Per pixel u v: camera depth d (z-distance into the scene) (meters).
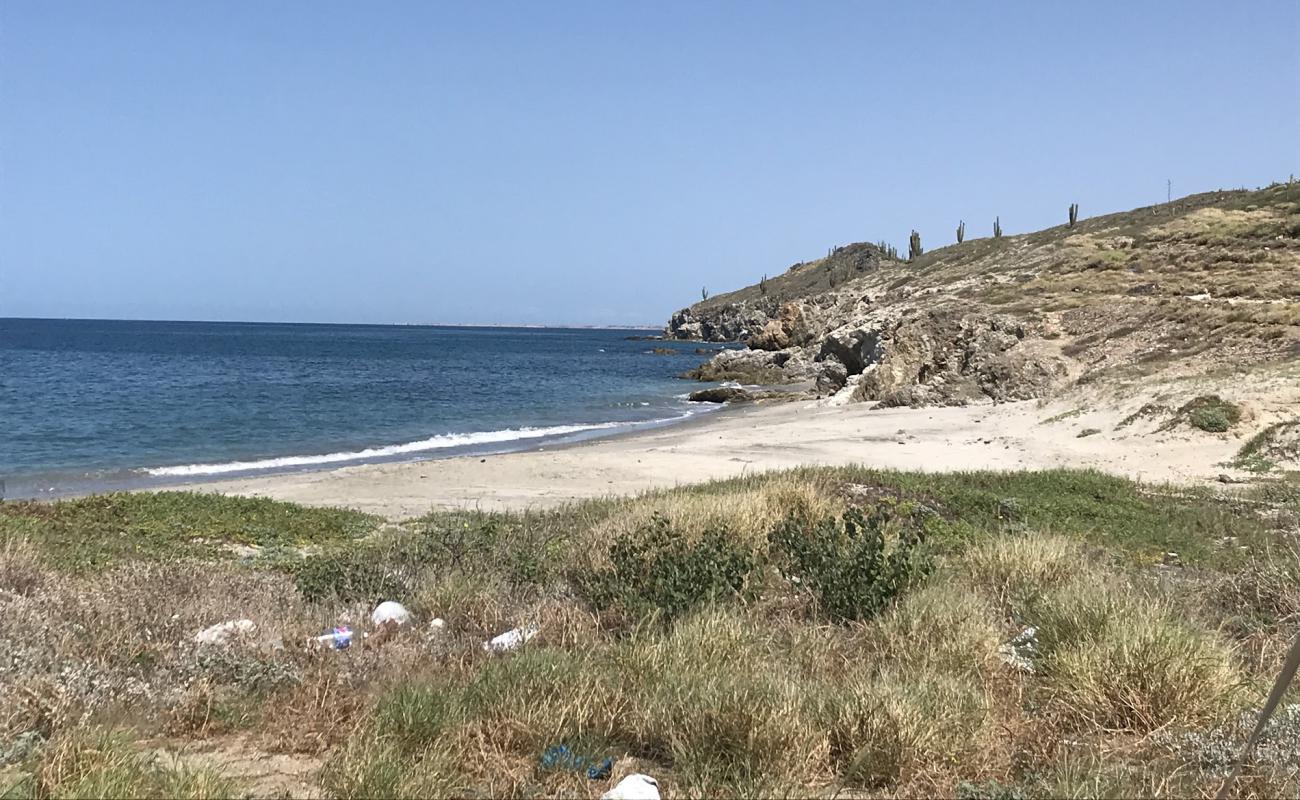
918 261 87.31
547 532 10.82
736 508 9.95
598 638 6.42
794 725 4.59
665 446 24.27
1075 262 54.69
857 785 4.42
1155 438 20.47
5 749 4.27
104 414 32.75
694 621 6.21
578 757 4.59
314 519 13.15
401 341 144.75
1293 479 16.50
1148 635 5.47
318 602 7.82
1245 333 28.88
